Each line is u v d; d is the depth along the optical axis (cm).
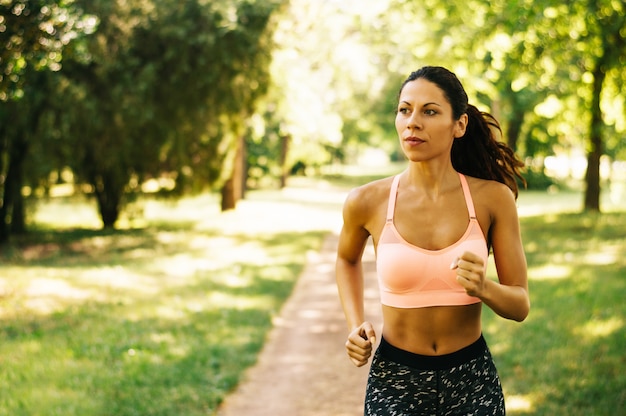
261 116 2352
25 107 1291
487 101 2303
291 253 1407
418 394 246
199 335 709
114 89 1388
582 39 1141
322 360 647
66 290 960
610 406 461
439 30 1533
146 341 671
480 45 1367
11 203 1511
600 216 1809
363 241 270
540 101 1925
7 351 629
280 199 3025
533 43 1280
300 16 2238
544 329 679
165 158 1688
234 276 1102
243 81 1548
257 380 584
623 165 4531
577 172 5050
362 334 249
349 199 262
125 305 859
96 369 573
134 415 473
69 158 1552
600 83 1576
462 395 245
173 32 1443
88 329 722
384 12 2223
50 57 798
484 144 267
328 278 1145
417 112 236
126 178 1752
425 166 244
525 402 480
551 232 1539
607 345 610
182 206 2789
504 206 246
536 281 948
